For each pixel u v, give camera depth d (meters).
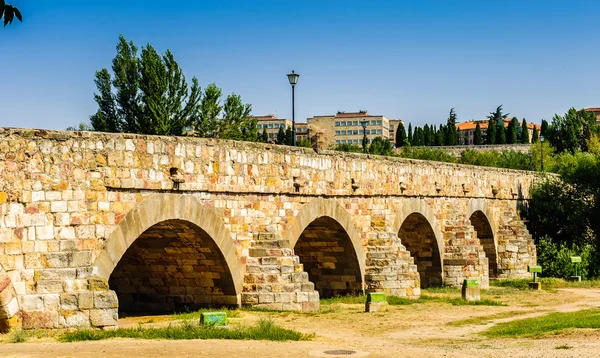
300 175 35.91
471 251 50.31
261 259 32.34
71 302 23.45
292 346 21.61
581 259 59.84
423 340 25.03
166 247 31.59
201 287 32.59
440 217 50.78
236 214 31.92
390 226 44.22
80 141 25.27
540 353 20.72
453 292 45.38
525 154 117.06
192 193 29.53
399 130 154.38
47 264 23.75
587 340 23.17
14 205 23.23
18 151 23.45
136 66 78.06
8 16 13.50
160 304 33.66
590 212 66.12
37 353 18.55
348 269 41.41
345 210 39.81
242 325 26.33
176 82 79.25
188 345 20.67
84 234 25.14
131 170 26.92
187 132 84.62
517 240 60.22
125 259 33.22
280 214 34.50
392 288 41.12
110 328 23.78
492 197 59.50
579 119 132.00
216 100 82.50
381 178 43.28
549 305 38.62
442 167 51.16
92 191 25.52
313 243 41.50
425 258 50.66
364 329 28.12
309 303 32.50
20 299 22.91
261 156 33.31
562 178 67.25
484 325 29.58
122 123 78.94
